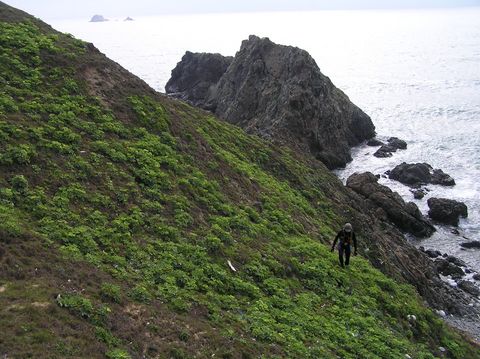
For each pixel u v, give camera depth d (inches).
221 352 751.7
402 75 7386.8
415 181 2982.3
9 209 897.5
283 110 3189.0
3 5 1712.6
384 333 1054.4
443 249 2234.3
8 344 571.2
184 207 1186.6
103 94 1483.8
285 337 879.7
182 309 837.8
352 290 1203.9
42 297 686.5
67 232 912.9
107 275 839.7
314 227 1531.7
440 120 4539.9
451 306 1649.9
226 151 1712.6
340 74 7765.8
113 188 1116.5
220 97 4190.5
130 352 662.5
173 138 1476.4
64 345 606.2
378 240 1756.9
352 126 3922.2
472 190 2869.1
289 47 3631.9
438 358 1103.6
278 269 1135.6
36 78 1364.4
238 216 1289.4
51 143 1142.3
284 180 1827.0
